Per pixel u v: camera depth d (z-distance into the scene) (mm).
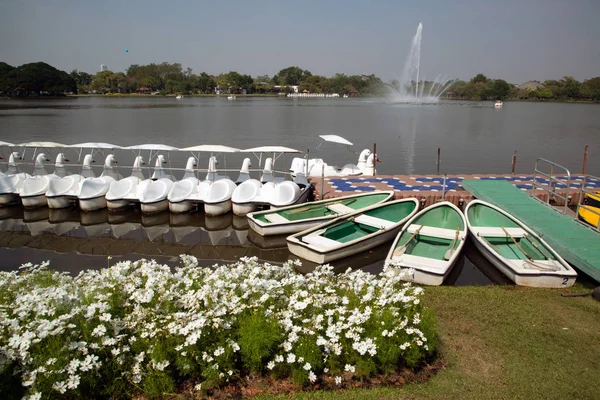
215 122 48875
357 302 5613
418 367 5355
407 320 5184
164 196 15359
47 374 4156
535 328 6484
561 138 37469
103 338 4598
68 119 49000
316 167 19672
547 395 4926
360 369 5031
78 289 5395
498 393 4926
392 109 78062
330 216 13148
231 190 15586
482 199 14547
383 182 17672
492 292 8078
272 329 4938
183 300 5371
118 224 14984
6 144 17000
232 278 5758
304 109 76312
